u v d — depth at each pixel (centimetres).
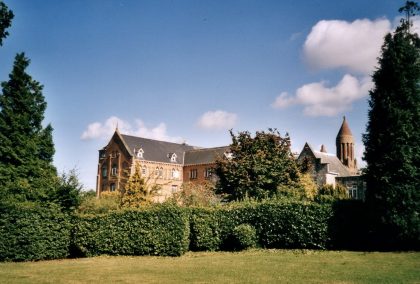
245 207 2217
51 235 2080
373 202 2019
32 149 3178
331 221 2058
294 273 1334
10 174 2973
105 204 2925
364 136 2147
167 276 1348
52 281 1285
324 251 1973
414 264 1470
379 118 2083
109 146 8200
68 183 2441
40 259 2041
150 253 2080
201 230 2206
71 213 2197
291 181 2859
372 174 2044
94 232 2128
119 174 7862
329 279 1210
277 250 2062
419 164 1966
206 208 2255
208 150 8438
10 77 3331
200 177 8138
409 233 1888
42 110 3416
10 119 3175
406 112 1994
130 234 2105
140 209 2138
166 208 2105
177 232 2052
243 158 2800
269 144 2888
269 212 2167
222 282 1204
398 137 1983
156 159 8075
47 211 2103
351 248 2053
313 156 5794
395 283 1124
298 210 2111
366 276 1243
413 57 2081
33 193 2595
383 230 1977
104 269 1561
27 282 1266
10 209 1995
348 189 5306
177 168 8388
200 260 1795
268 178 2742
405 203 1916
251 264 1581
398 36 2131
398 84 2062
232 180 2784
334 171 5769
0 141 3056
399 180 1966
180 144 8969
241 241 2105
